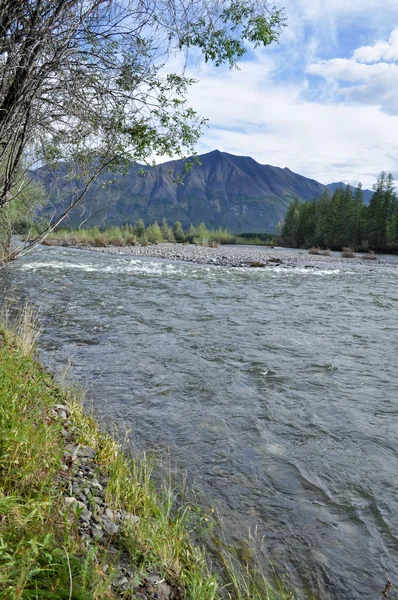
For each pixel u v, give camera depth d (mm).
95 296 15930
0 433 3617
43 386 5789
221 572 3359
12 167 4188
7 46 3646
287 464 5090
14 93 3877
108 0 3916
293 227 87875
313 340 10781
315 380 7914
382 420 6344
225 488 4551
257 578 3336
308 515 4184
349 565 3562
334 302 16547
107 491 3723
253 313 13984
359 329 12102
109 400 6645
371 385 7734
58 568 2443
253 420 6211
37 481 3359
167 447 5336
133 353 9195
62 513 3018
